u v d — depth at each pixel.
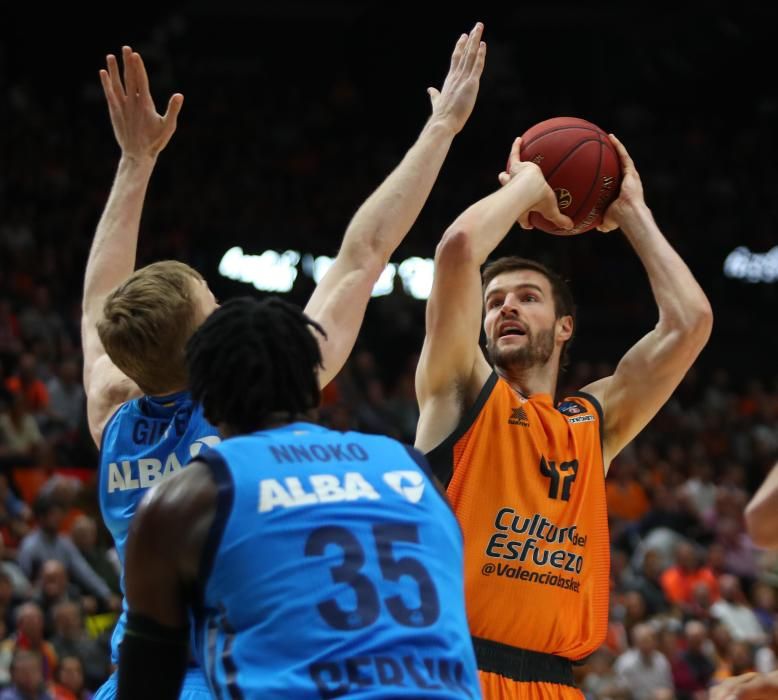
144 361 3.26
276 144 28.19
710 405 22.70
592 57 34.34
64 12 27.72
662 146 31.48
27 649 9.79
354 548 2.60
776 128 32.34
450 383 4.29
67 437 15.29
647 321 25.47
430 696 2.50
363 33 31.36
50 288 20.45
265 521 2.58
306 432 2.79
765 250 28.62
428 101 30.91
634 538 16.16
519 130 30.48
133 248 4.14
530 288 4.70
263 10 32.72
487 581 4.18
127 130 4.21
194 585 2.63
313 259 25.20
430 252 25.44
